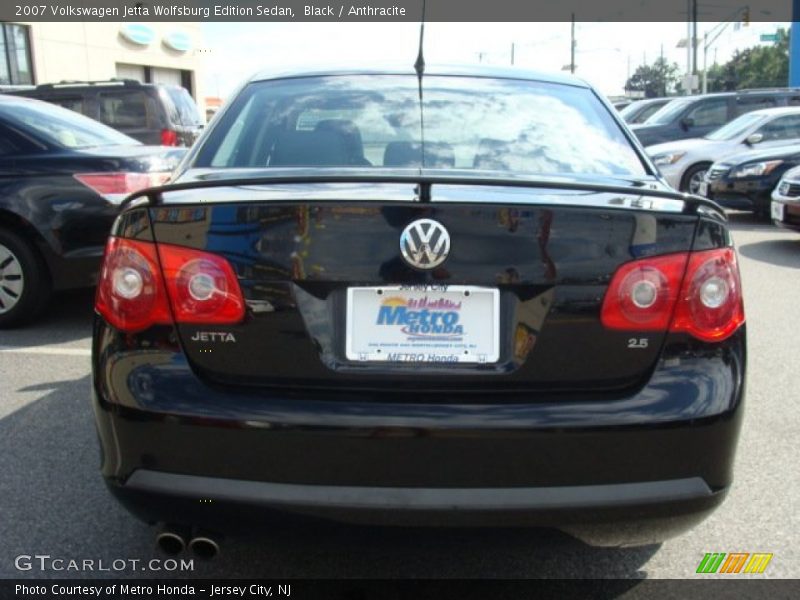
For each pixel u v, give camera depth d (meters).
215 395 2.06
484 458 2.01
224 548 2.75
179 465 2.07
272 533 2.08
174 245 2.10
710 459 2.09
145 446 2.08
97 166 5.34
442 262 2.04
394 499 2.01
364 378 2.05
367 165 2.71
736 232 10.25
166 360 2.09
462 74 3.25
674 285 2.10
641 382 2.10
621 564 2.68
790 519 2.98
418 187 2.16
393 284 2.05
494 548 2.10
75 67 27.41
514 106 3.04
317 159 2.75
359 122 2.90
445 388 2.05
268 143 2.83
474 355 2.06
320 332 2.06
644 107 18.48
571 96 3.16
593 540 2.12
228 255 2.07
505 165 2.71
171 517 2.10
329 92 3.08
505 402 2.04
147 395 2.07
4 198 5.31
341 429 2.00
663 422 2.04
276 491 2.03
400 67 3.31
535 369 2.06
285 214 2.06
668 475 2.07
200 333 2.08
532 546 2.11
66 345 5.23
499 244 2.05
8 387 4.38
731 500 3.12
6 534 2.83
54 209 5.32
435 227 2.04
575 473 2.04
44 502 3.06
